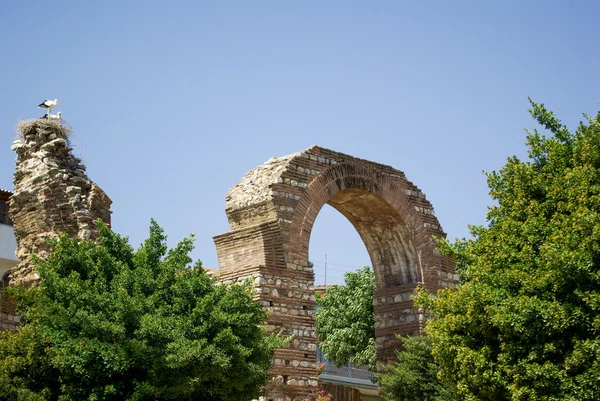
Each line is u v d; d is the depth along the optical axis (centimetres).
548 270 2338
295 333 3150
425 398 3198
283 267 3186
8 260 4122
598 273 2250
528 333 2316
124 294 2295
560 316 2253
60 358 2197
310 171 3409
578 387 2195
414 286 3650
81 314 2234
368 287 5431
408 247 3738
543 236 2516
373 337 5359
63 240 2462
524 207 2661
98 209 2927
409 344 3341
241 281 3142
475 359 2480
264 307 3080
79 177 2922
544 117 2889
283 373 3075
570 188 2505
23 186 2877
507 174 2798
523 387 2288
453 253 2809
